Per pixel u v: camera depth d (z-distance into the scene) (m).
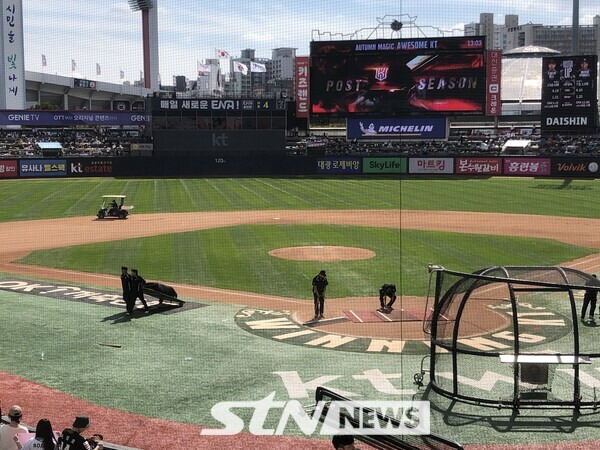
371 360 16.33
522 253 31.05
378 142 84.00
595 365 15.58
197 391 14.38
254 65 82.19
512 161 71.31
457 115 70.50
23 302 22.42
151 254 31.38
